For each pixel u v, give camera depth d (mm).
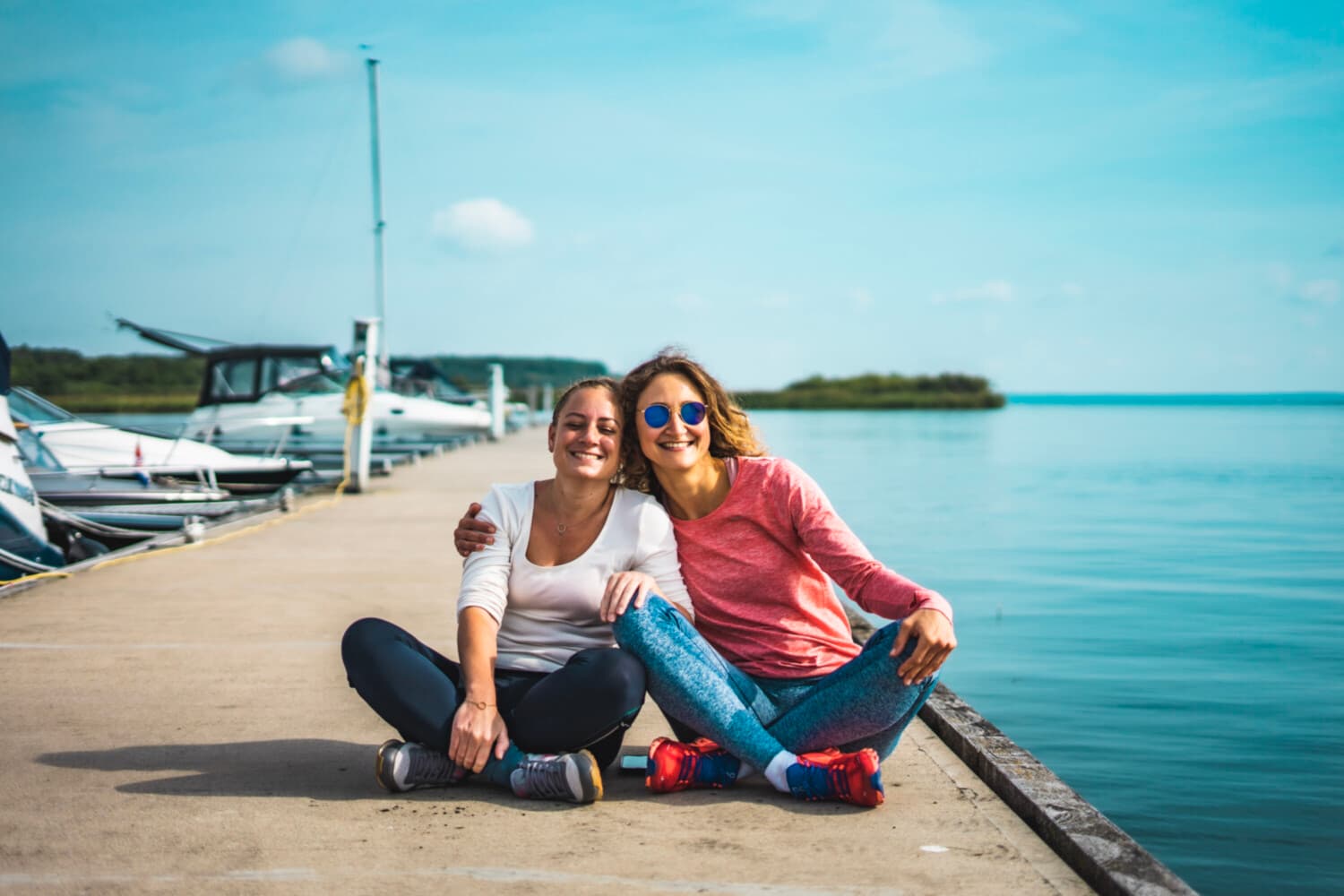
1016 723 5434
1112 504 16719
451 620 6129
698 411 3252
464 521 3348
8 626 5910
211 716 4129
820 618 3334
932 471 23844
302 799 3197
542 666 3316
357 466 14242
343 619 6137
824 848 2859
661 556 3311
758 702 3299
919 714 4266
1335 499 17375
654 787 3219
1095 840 2754
